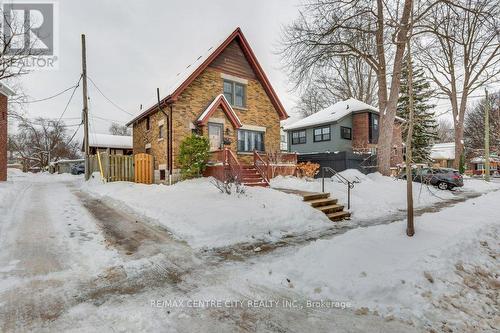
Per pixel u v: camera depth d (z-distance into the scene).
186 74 16.25
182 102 14.75
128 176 16.36
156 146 16.39
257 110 18.28
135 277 4.18
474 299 3.74
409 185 5.73
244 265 4.76
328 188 12.50
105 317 3.10
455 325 3.11
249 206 7.98
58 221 7.47
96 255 5.01
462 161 30.05
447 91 26.97
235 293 3.75
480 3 11.51
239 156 16.59
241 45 17.61
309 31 15.53
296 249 5.72
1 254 4.96
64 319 3.05
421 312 3.31
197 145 13.43
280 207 8.29
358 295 3.67
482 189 19.55
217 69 16.39
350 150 25.52
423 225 6.40
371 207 10.71
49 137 45.03
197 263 4.81
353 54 16.59
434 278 4.03
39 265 4.52
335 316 3.25
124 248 5.45
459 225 6.57
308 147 27.33
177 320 3.08
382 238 5.47
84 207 9.55
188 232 6.30
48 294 3.59
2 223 7.13
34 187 16.34
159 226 7.10
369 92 35.53
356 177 15.00
